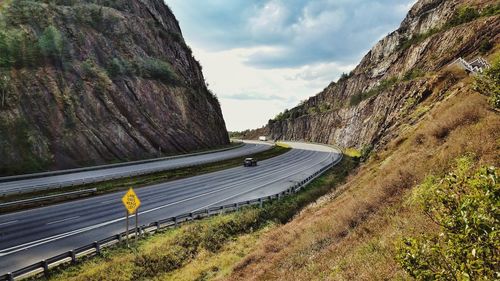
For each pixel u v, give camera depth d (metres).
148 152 55.47
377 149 40.34
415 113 37.00
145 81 64.81
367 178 27.44
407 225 12.78
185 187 40.06
